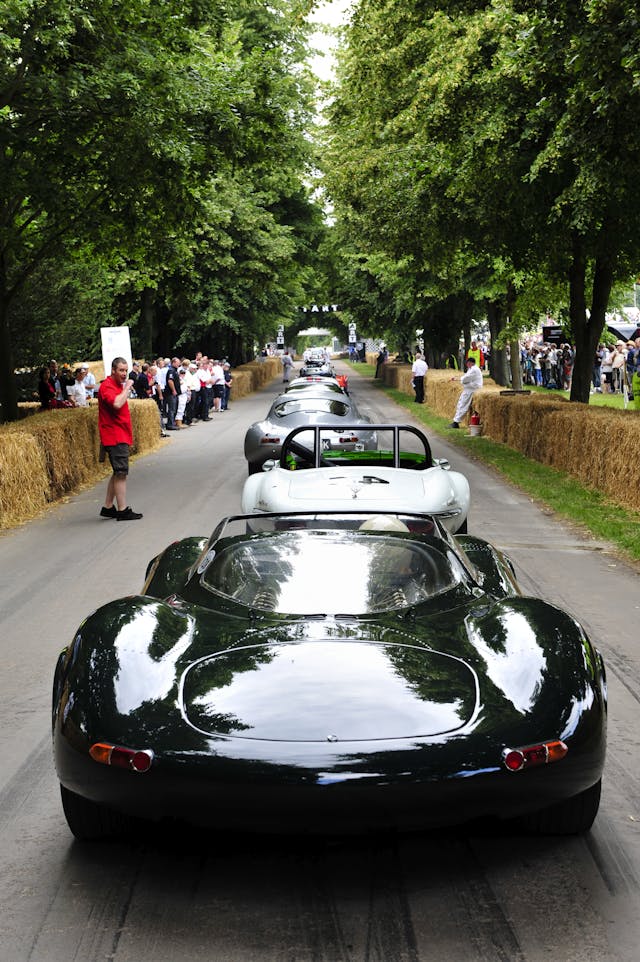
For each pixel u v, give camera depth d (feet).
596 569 29.22
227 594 14.26
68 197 57.52
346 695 10.94
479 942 9.97
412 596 13.97
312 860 11.82
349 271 144.36
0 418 66.64
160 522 38.37
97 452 54.95
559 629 12.44
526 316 88.84
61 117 52.29
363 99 67.67
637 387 77.05
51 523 39.06
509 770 10.34
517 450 63.36
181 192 58.90
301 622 12.98
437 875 11.40
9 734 16.47
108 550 33.06
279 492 26.40
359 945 9.95
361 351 357.20
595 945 9.89
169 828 12.60
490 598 14.26
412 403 118.32
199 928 10.33
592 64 34.47
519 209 52.70
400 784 10.08
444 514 26.02
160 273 96.17
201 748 10.32
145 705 11.01
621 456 41.16
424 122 52.95
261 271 134.82
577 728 10.82
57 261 82.33
